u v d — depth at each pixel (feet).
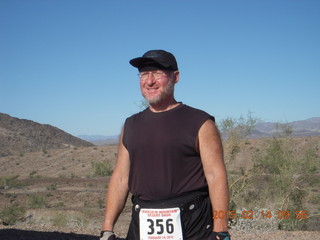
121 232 48.26
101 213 78.84
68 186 129.59
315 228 52.80
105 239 11.11
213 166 10.68
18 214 69.77
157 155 10.84
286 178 52.31
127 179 11.62
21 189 127.34
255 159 57.88
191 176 10.81
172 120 11.03
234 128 55.42
